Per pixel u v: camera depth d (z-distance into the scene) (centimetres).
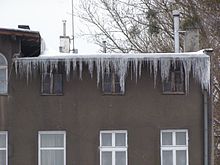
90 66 2875
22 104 2862
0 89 2862
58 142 2867
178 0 4469
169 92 2895
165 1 4600
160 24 4625
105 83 2892
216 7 4300
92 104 2878
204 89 2895
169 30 4584
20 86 2866
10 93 2858
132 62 2881
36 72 2867
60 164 2859
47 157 2861
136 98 2886
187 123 2886
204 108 2888
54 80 2883
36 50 2919
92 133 2867
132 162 2861
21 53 2895
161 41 4653
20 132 2855
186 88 2892
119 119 2875
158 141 2875
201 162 2873
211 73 2922
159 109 2886
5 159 2848
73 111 2873
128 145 2866
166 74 2888
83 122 2872
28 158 2850
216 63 4259
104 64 2875
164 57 2877
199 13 4316
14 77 2862
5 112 2855
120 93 2886
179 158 2880
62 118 2867
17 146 2848
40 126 2859
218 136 4300
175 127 2884
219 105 4278
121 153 2873
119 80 2888
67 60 2859
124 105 2881
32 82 2869
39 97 2867
